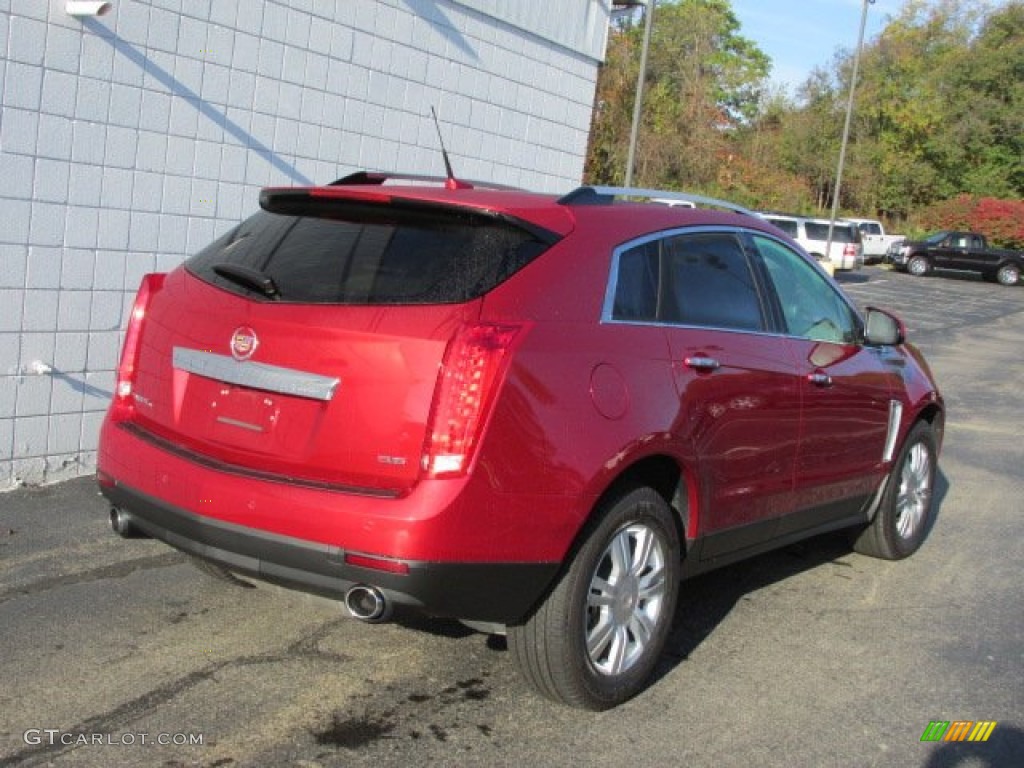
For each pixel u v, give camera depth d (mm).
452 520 3203
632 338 3807
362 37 7605
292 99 7172
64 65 5785
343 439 3334
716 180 37500
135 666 3930
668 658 4406
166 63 6312
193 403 3697
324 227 3783
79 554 5047
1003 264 40531
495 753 3486
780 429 4562
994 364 17906
